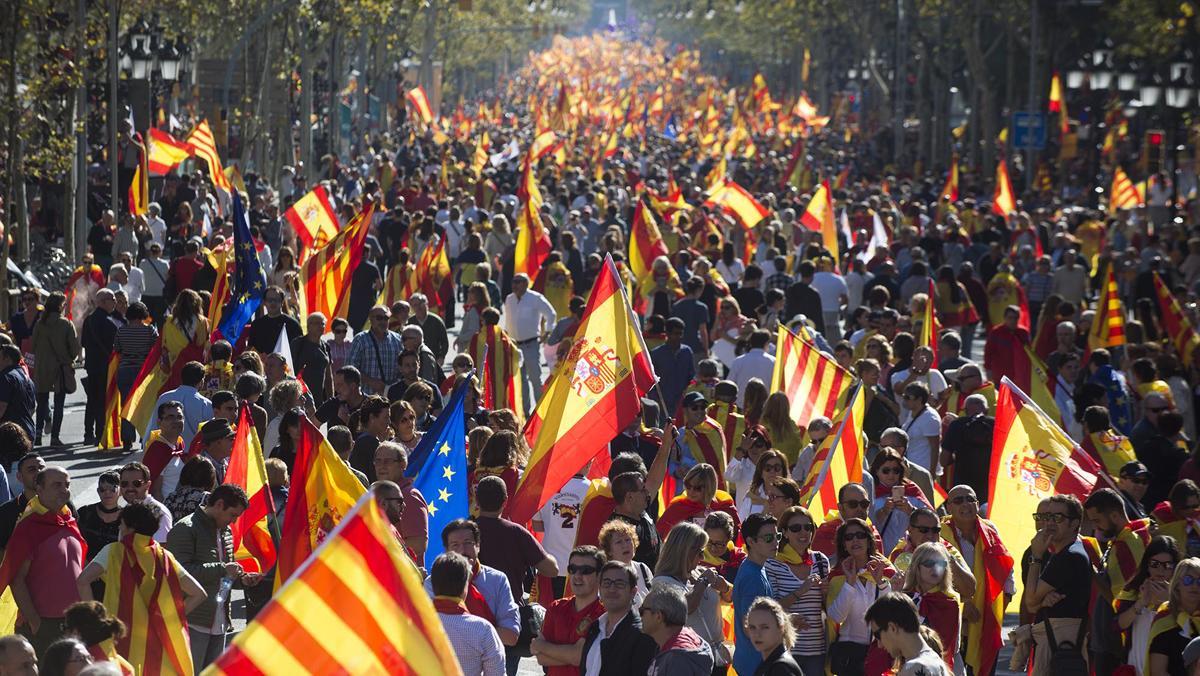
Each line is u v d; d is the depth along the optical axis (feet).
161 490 51.72
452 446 46.52
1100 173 280.72
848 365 72.08
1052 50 268.62
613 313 48.34
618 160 255.09
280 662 23.48
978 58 270.26
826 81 444.14
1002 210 168.55
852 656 41.06
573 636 36.70
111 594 38.81
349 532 23.61
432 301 102.47
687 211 150.61
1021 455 51.34
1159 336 94.89
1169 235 150.30
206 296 79.77
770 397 60.44
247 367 63.93
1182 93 184.44
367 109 315.58
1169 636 39.09
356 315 100.83
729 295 95.81
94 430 83.51
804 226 128.98
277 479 47.98
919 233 168.86
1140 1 196.24
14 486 51.96
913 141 356.18
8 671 29.84
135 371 77.51
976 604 45.03
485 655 35.17
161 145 140.77
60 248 136.46
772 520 40.19
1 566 40.09
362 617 23.63
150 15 177.58
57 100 130.00
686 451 57.36
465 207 149.28
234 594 56.03
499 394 73.61
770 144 357.00
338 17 223.71
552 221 128.47
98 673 26.86
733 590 40.37
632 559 40.93
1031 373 75.82
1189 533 45.65
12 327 82.58
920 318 85.46
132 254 111.55
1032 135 223.51
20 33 124.26
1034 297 116.67
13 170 120.88
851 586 41.01
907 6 307.99
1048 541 43.29
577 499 48.47
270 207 123.54
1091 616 42.73
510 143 259.80
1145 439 63.57
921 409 61.26
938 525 43.68
